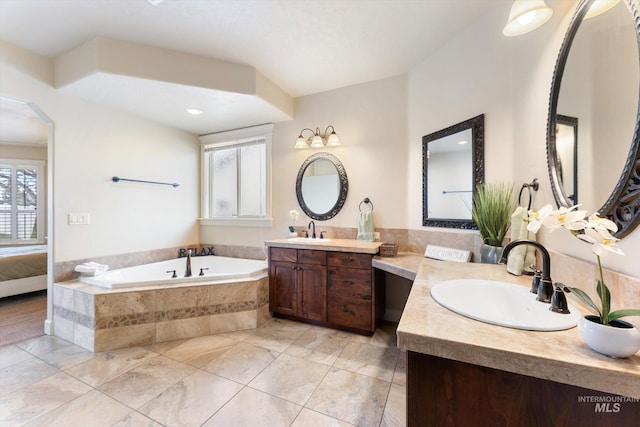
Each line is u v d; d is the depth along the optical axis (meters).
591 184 1.01
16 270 3.39
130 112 3.02
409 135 2.69
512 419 0.74
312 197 3.20
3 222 4.91
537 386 0.72
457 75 2.15
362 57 2.45
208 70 2.43
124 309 2.25
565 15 1.25
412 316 0.94
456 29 2.08
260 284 2.71
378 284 2.55
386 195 2.82
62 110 2.50
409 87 2.69
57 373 1.88
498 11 1.81
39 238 5.17
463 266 1.71
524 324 0.85
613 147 0.90
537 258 1.47
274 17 1.93
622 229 0.84
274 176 3.42
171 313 2.38
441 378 0.81
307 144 3.19
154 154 3.30
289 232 3.22
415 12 1.89
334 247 2.53
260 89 2.67
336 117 3.06
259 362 2.03
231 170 3.74
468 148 2.04
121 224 2.96
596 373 0.64
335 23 2.00
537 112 1.47
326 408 1.56
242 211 3.67
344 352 2.17
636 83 0.80
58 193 2.48
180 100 2.69
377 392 1.70
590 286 0.99
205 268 3.48
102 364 2.00
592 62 1.02
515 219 1.54
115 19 1.94
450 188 2.21
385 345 2.28
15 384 1.76
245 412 1.52
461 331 0.82
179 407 1.56
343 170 3.02
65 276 2.52
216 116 3.17
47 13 1.87
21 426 1.42
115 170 2.91
